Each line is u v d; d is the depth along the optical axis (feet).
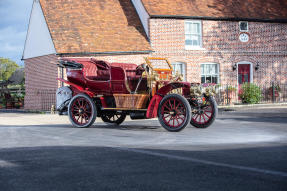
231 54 67.15
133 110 28.25
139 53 62.64
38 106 67.36
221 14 66.69
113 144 19.34
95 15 65.98
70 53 58.13
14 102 79.61
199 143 19.20
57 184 11.06
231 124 30.37
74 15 64.75
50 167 13.52
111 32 63.72
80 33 61.72
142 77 27.68
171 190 10.18
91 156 15.66
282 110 48.32
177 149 17.19
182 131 25.73
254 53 68.39
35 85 69.26
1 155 16.25
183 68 65.05
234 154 15.51
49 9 64.49
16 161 14.78
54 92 60.54
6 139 22.25
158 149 17.29
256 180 10.99
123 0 71.10
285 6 72.90
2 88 86.58
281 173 11.87
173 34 64.39
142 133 24.86
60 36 60.23
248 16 67.67
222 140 20.31
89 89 30.30
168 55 64.08
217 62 66.44
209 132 24.70
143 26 66.33
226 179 11.20
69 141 20.83
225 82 66.74
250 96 63.57
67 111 32.12
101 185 10.84
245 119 35.37
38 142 20.52
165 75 28.53
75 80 30.89
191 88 27.17
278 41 69.77
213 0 69.87
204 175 11.79
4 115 54.34
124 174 12.19
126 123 34.42
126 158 15.03
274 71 69.46
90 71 31.12
